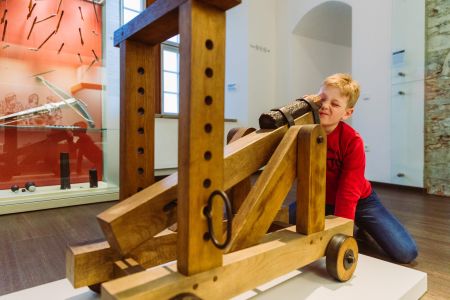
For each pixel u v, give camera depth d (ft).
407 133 8.16
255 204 2.02
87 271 1.89
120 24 7.19
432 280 2.80
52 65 6.52
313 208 2.26
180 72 1.47
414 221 4.94
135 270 1.81
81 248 1.94
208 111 1.48
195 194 1.46
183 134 1.46
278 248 1.97
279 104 12.17
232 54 11.85
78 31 6.78
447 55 7.34
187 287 1.48
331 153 3.28
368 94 9.05
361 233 4.06
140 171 2.26
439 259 3.32
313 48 12.62
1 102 6.01
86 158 7.00
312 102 2.78
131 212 1.66
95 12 6.96
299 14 11.43
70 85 6.74
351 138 3.16
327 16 11.69
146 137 2.28
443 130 7.47
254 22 11.50
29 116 6.25
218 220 1.58
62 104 6.63
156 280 1.45
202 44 1.43
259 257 1.84
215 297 1.61
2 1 5.97
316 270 2.65
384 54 8.64
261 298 2.15
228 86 12.05
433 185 7.64
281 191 2.19
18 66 6.17
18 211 5.47
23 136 6.30
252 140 2.28
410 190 8.05
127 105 2.18
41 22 6.37
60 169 6.43
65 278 2.68
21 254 3.45
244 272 1.75
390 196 7.21
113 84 7.11
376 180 8.92
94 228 4.53
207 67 1.46
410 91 8.06
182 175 1.48
